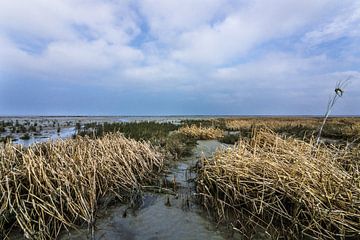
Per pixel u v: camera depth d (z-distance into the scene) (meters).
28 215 4.29
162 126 24.73
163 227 4.65
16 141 14.48
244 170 5.44
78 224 4.68
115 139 9.26
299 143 7.14
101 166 6.38
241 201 5.08
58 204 4.76
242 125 29.17
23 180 4.98
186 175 7.61
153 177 7.64
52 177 5.23
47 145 7.32
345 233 4.18
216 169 5.77
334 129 20.78
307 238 4.27
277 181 4.93
